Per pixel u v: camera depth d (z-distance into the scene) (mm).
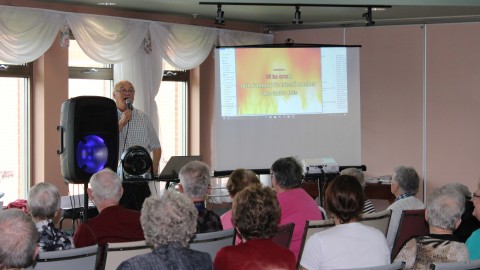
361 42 9023
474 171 8547
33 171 7363
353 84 7906
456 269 2549
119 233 3480
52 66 7293
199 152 9000
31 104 7312
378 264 3090
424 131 8758
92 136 5184
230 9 7996
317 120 7844
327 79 7848
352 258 3066
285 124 7766
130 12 7926
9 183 7270
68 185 7520
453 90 8602
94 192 3594
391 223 4449
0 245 2057
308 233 3625
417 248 3119
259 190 2887
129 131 6410
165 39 8172
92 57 7461
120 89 6293
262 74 7684
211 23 8789
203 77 9023
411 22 8766
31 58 6910
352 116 7922
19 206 6570
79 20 7340
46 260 2793
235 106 7641
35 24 6918
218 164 7621
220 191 8953
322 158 7539
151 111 8188
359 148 7949
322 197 7281
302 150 7820
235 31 8992
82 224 3475
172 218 2547
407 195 4652
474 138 8531
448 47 8602
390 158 8938
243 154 7676
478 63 8484
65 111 5191
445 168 8680
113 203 3607
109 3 7340
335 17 8781
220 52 7582
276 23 9367
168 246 2545
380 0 6984
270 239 2881
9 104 7207
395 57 8867
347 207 3152
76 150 5129
